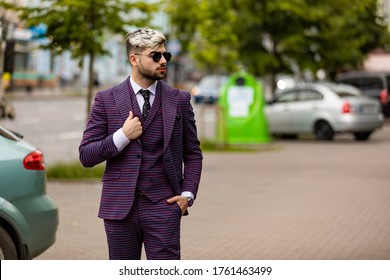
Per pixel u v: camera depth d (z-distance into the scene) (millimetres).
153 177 5746
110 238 5820
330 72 44188
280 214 13344
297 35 33281
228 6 34125
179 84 77812
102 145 5648
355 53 35969
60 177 17469
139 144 5719
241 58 34062
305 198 15297
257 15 33406
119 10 17719
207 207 14102
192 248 10438
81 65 18172
